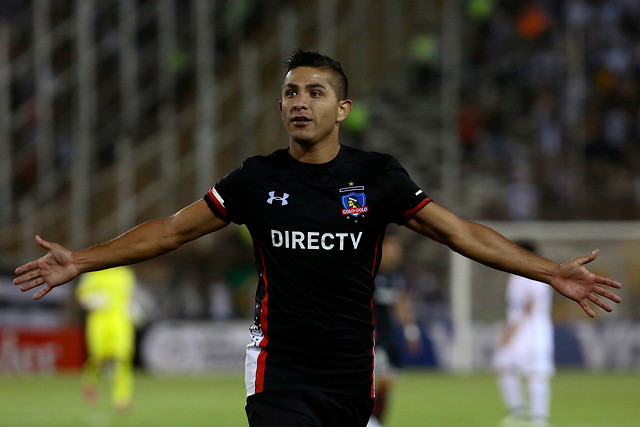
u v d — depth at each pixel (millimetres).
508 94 83000
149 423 36469
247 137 73438
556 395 50562
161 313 67500
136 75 74750
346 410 14273
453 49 82250
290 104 13820
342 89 14109
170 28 75688
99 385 59125
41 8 71875
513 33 85438
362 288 14094
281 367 14094
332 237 13844
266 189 14000
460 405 44781
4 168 68062
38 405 44125
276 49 78688
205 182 70438
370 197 13953
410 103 82625
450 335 70062
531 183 77688
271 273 14062
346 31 81062
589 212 77188
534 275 14109
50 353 66000
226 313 68625
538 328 38094
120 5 74562
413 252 72375
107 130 73750
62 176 70562
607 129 81188
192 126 74625
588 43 84188
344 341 14039
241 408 42312
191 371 67438
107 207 70812
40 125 70000
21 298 65812
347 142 79875
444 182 78188
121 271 43250
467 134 80062
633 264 69750
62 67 72875
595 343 69938
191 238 14328
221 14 79500
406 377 64000
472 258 14227
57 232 67812
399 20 83875
